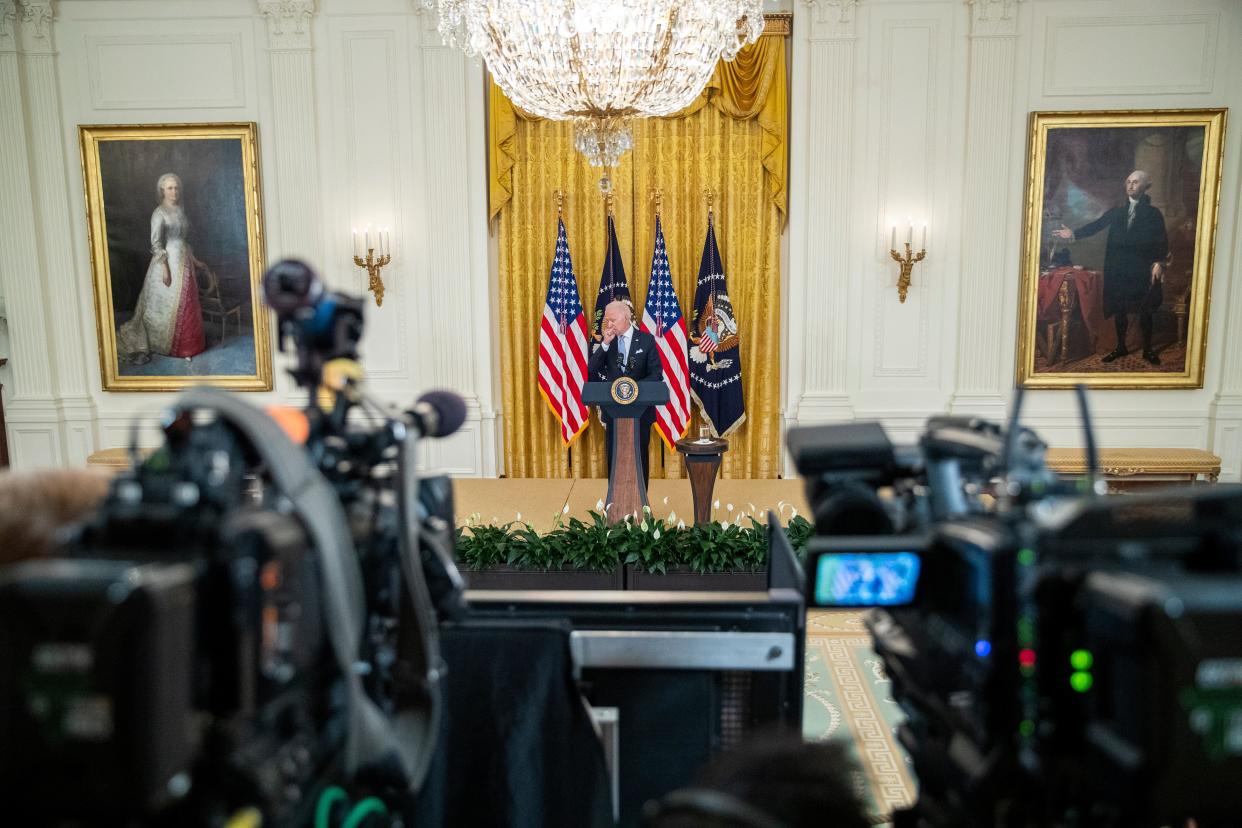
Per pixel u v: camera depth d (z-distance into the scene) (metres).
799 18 7.25
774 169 7.41
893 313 7.54
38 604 0.68
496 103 7.39
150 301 7.76
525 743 1.88
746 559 4.83
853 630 4.97
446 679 1.88
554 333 7.60
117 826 0.72
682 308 7.74
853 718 3.92
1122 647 0.83
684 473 7.79
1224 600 0.79
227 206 7.63
